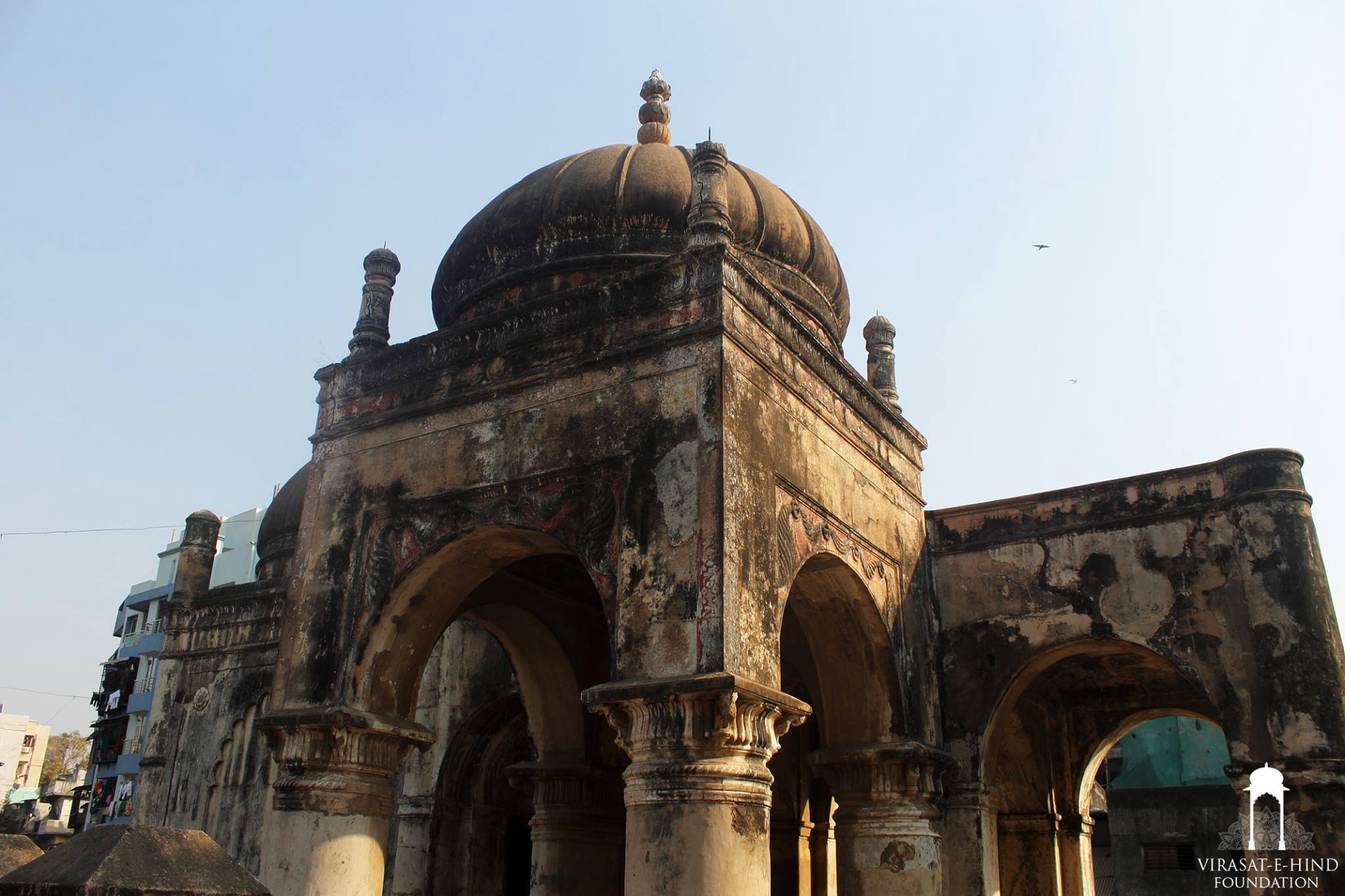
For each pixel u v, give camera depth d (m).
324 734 7.20
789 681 11.77
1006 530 9.59
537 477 7.20
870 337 10.25
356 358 8.55
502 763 11.71
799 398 7.62
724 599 6.04
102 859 3.06
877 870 7.94
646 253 8.79
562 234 8.98
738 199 9.02
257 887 3.38
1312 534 8.27
